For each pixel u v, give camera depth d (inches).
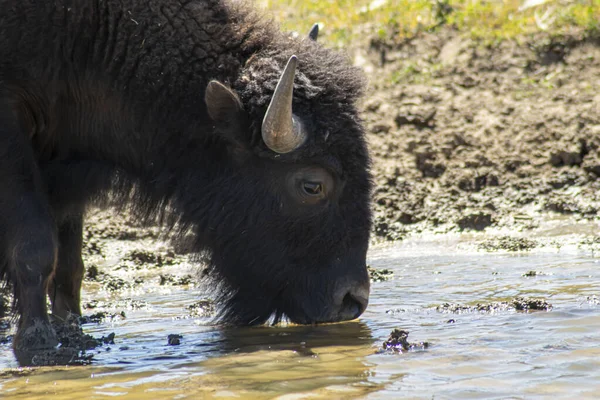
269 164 921.5
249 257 946.1
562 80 1862.7
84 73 952.9
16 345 864.3
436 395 642.2
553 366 705.0
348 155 908.0
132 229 1529.3
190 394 666.2
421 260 1282.0
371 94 1923.0
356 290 921.5
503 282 1084.5
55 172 997.8
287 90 845.8
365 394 650.8
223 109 901.8
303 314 939.3
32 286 876.6
